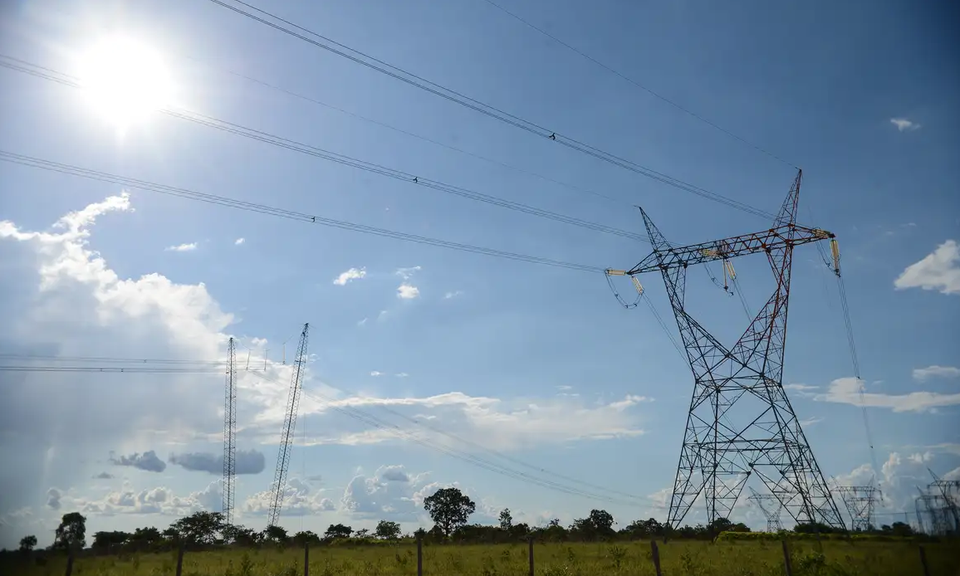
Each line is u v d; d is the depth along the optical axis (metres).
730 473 83.06
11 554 38.47
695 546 72.50
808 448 80.62
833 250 78.75
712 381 85.44
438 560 54.88
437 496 167.75
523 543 93.88
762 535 82.25
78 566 41.75
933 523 48.97
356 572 47.22
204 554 69.88
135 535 83.94
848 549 60.03
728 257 83.75
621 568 45.75
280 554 73.12
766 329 83.25
